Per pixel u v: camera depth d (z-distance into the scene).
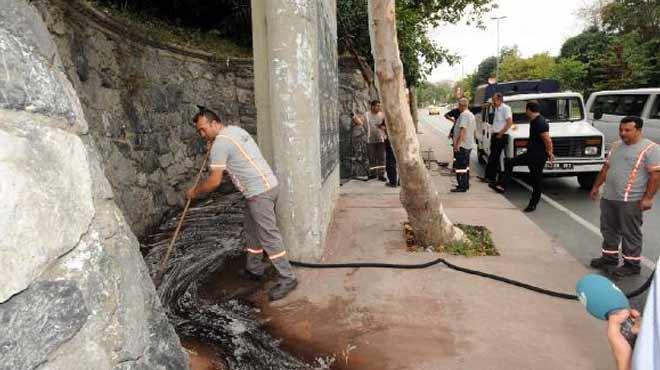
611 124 11.02
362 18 10.89
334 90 6.95
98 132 4.98
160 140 6.73
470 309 3.80
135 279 2.16
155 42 6.76
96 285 1.81
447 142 18.66
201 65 8.34
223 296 4.12
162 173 6.71
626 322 1.44
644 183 4.35
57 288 1.61
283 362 3.13
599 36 39.53
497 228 6.10
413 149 4.86
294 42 4.26
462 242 5.26
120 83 5.75
